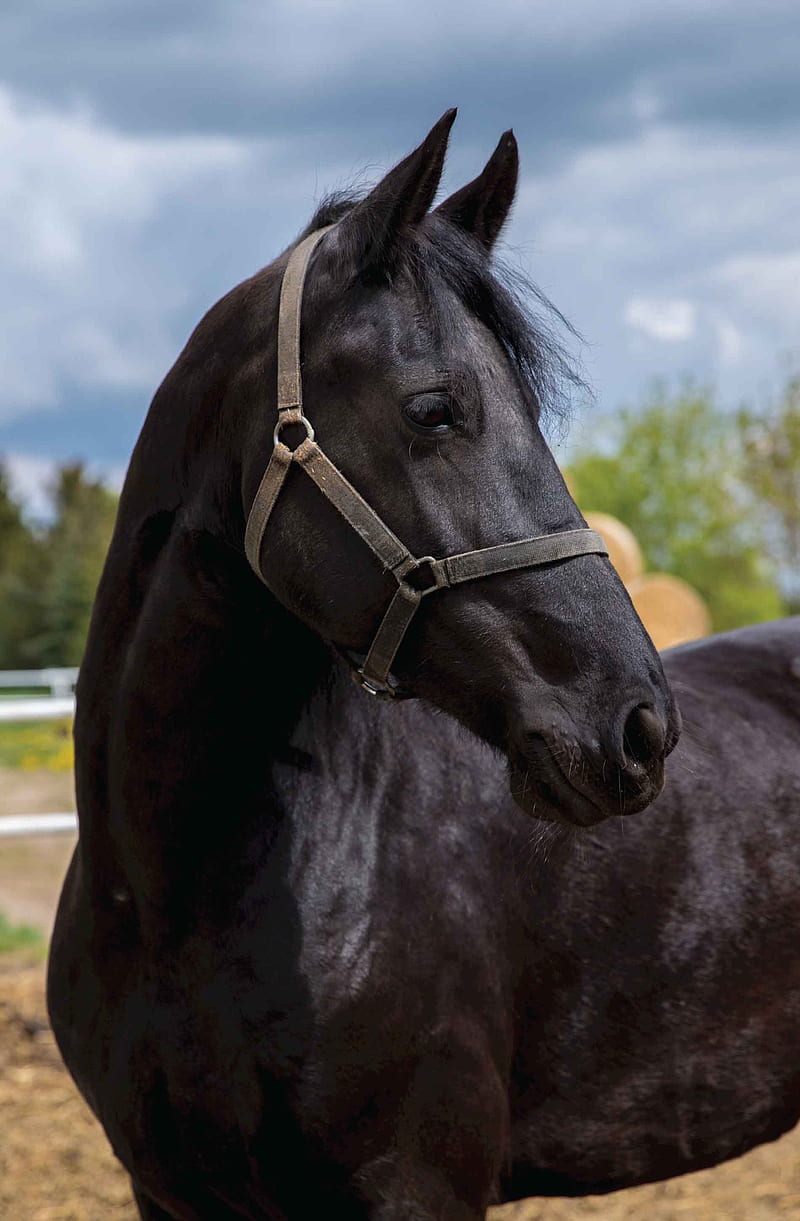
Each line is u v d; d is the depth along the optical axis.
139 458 1.59
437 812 1.63
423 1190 1.54
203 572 1.50
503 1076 1.65
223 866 1.53
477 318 1.40
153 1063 1.55
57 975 1.71
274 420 1.41
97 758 1.58
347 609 1.40
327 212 1.57
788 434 23.62
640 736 1.31
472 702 1.39
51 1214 2.93
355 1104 1.51
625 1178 1.78
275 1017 1.50
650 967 1.73
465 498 1.35
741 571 26.14
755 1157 3.23
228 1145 1.53
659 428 26.67
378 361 1.36
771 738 1.98
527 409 1.40
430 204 1.39
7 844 8.23
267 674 1.54
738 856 1.82
